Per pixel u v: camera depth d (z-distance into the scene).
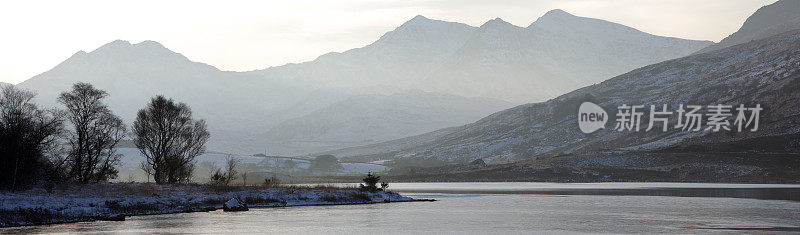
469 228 151.62
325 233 141.62
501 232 145.00
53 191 190.25
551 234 141.62
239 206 189.00
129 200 185.62
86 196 188.50
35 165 195.88
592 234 141.25
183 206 190.00
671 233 141.75
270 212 186.38
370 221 164.38
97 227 147.75
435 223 160.38
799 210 193.62
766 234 138.88
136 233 138.75
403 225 156.62
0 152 186.50
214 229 146.50
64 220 156.75
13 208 159.25
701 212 188.88
